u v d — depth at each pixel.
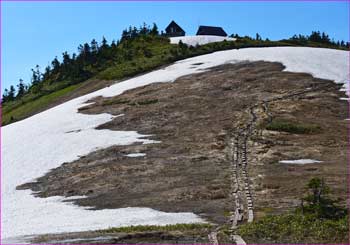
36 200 41.47
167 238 25.75
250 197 34.50
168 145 53.12
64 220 33.41
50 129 68.12
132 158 49.97
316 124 56.81
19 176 50.47
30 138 65.44
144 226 28.25
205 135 55.44
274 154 46.66
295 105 65.25
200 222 29.31
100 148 55.69
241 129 56.34
